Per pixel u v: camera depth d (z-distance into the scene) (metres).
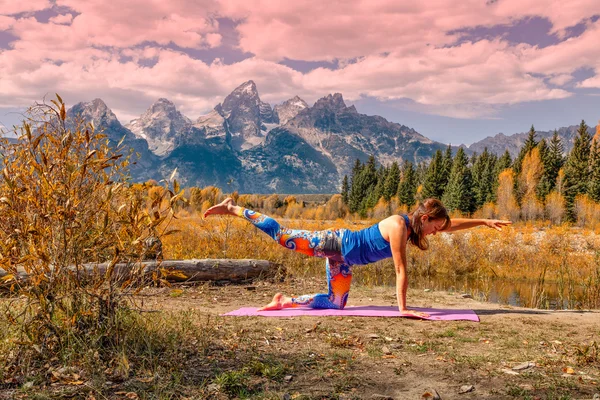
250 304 6.71
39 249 3.58
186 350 3.87
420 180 101.00
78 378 3.21
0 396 2.90
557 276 14.70
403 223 5.51
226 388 3.16
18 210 3.73
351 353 4.02
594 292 10.16
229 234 12.61
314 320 5.30
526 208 52.19
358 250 5.58
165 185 3.80
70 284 3.75
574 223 48.66
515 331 4.88
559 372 3.56
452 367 3.65
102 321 3.79
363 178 97.06
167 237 11.64
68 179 3.68
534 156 59.31
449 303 7.07
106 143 3.90
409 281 13.66
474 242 18.31
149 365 3.48
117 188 3.81
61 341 3.61
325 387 3.22
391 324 5.15
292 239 5.66
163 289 7.39
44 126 3.74
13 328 3.76
